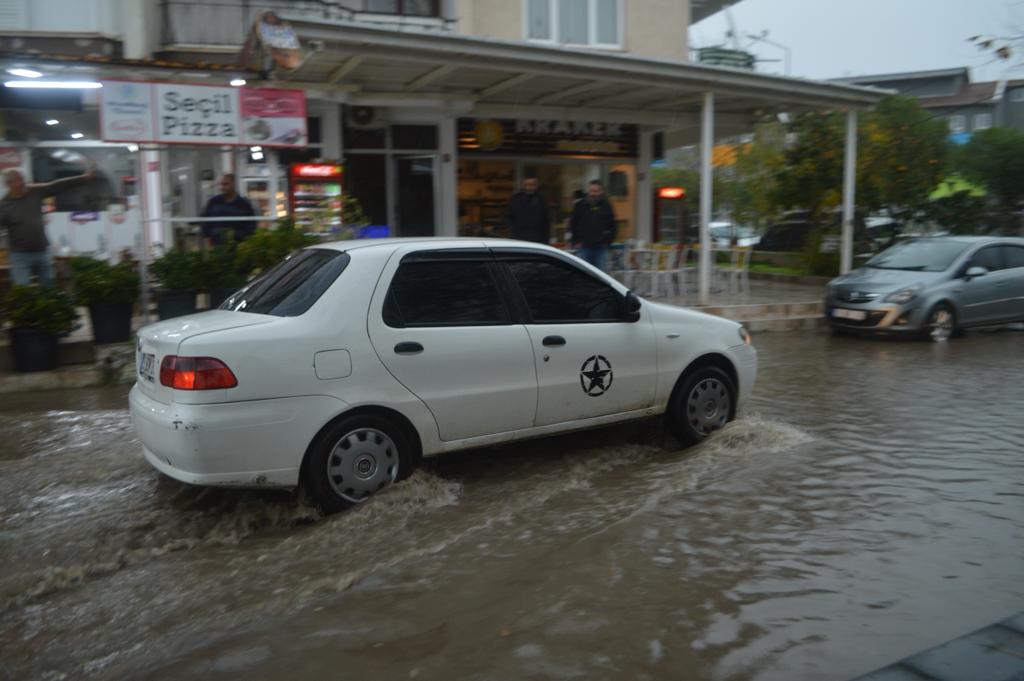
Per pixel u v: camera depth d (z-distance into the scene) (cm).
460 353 534
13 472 593
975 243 1327
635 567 413
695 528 462
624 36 1762
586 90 1465
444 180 1623
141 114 953
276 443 474
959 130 4547
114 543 468
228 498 533
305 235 1051
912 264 1342
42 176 1336
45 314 879
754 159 2553
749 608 366
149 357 507
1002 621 344
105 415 766
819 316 1432
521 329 563
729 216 3456
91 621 378
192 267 972
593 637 344
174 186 1327
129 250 1183
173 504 528
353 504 503
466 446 545
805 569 406
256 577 419
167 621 375
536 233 1330
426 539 464
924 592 379
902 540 440
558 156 1792
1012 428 689
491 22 1645
